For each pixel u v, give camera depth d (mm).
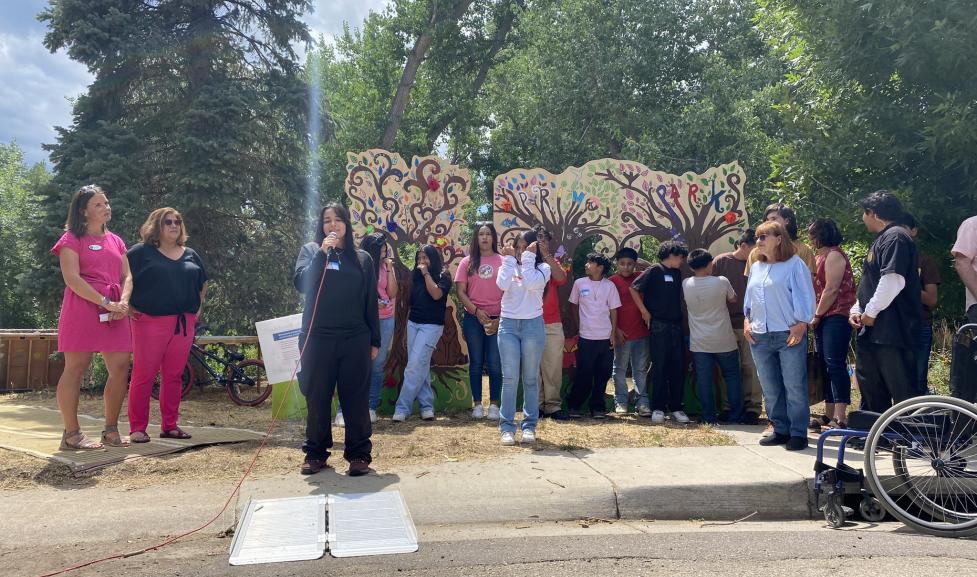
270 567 3557
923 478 4484
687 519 4656
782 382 6066
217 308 16859
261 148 16828
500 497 4629
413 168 8367
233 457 5648
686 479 4859
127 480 5074
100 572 3518
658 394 7582
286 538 3918
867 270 5332
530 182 8469
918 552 3689
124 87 15875
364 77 27719
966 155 10156
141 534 4125
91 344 5688
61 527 4152
